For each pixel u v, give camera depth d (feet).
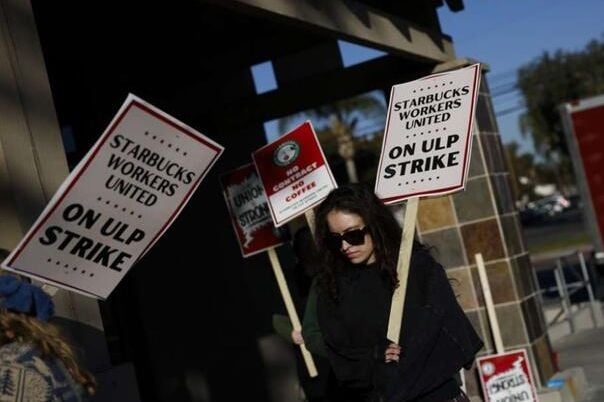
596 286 56.13
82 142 31.48
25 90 13.60
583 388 32.50
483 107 31.32
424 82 15.44
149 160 12.14
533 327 30.73
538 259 111.04
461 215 30.19
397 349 12.82
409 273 13.34
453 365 12.93
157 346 33.01
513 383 28.43
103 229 12.06
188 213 34.14
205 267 34.24
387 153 15.39
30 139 13.50
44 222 11.60
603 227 56.70
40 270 11.78
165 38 30.32
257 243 21.89
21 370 10.05
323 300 13.64
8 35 13.53
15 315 10.43
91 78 30.89
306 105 31.55
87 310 13.85
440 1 30.86
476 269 30.04
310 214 18.56
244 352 34.45
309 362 19.69
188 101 33.65
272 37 32.89
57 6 25.63
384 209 13.47
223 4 18.66
